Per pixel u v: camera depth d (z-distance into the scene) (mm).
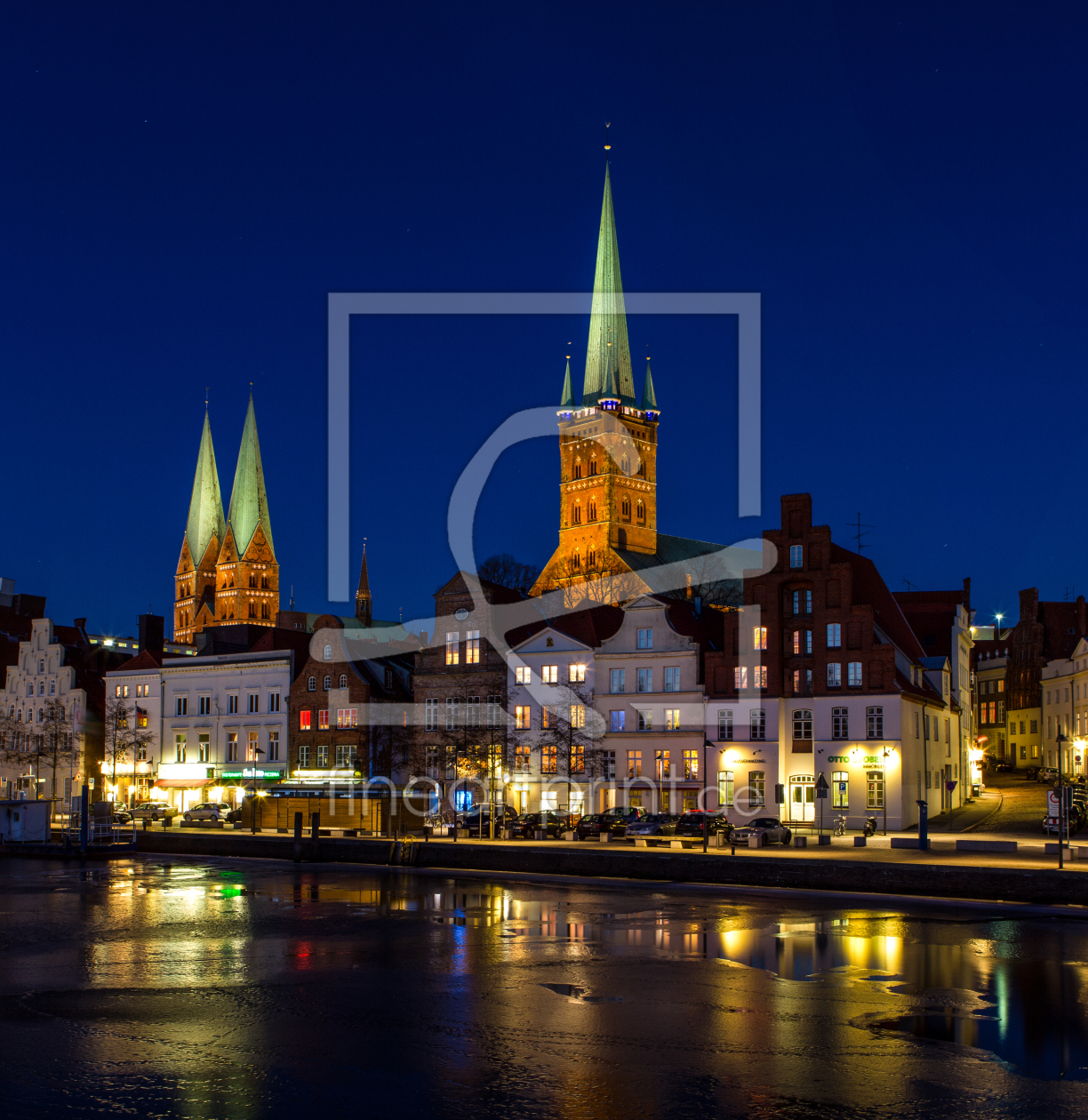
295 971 39156
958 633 119000
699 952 42062
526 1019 31812
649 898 58156
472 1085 25656
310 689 115500
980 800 116562
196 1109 24047
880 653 94875
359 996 34938
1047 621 162875
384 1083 25844
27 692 140625
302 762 115250
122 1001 34344
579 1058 27875
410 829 100250
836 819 94375
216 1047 28922
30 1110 24000
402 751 111250
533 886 64000
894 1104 24422
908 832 90188
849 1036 29812
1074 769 134375
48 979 37875
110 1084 25750
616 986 36188
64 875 73688
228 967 39844
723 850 74062
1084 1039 29469
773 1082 25906
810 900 56594
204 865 79812
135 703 128500
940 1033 30125
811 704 96875
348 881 68188
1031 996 34344
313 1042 29406
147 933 47719
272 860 81812
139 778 126375
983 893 55062
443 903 56781
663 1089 25359
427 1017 32094
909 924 48531
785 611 99000
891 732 93438
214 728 122000
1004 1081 26031
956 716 114000
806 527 98750
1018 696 164375
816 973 37938
